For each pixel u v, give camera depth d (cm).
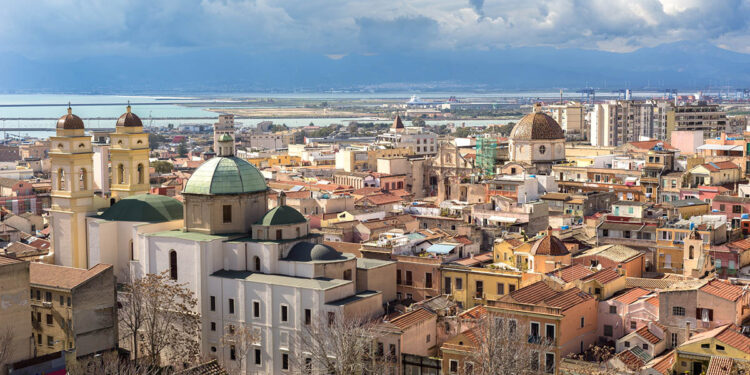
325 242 18262
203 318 15375
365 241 19600
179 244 15612
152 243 16012
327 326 13625
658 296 13712
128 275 16800
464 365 12500
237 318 15012
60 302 14625
